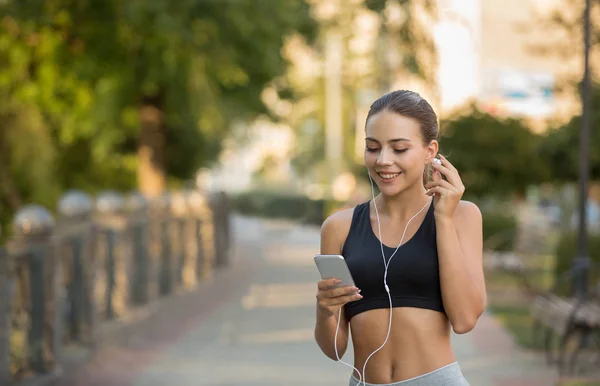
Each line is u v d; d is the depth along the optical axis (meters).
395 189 3.63
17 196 15.06
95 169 22.28
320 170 48.84
